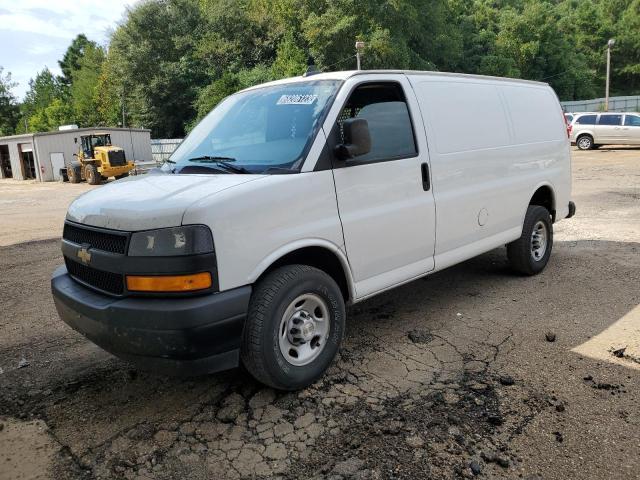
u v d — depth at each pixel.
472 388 3.36
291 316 3.34
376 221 3.77
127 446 2.93
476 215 4.74
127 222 2.97
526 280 5.62
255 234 3.06
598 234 7.67
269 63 45.25
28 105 85.62
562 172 6.08
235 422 3.12
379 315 4.77
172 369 2.90
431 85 4.40
